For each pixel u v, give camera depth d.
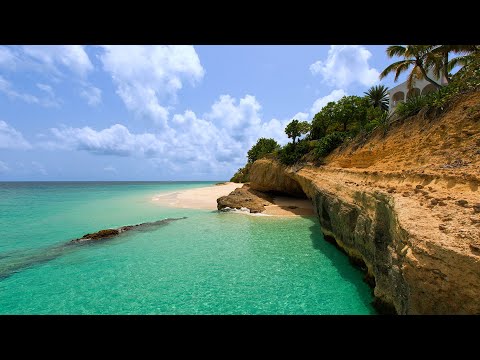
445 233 5.20
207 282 11.06
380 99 41.22
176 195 50.53
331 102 33.53
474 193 6.50
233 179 77.81
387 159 13.41
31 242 17.44
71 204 38.84
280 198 34.81
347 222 12.18
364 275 11.27
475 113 9.51
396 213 7.02
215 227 21.34
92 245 16.59
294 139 37.97
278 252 14.82
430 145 10.79
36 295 10.12
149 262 13.51
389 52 19.45
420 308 5.14
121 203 39.59
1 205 37.62
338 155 20.98
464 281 4.39
